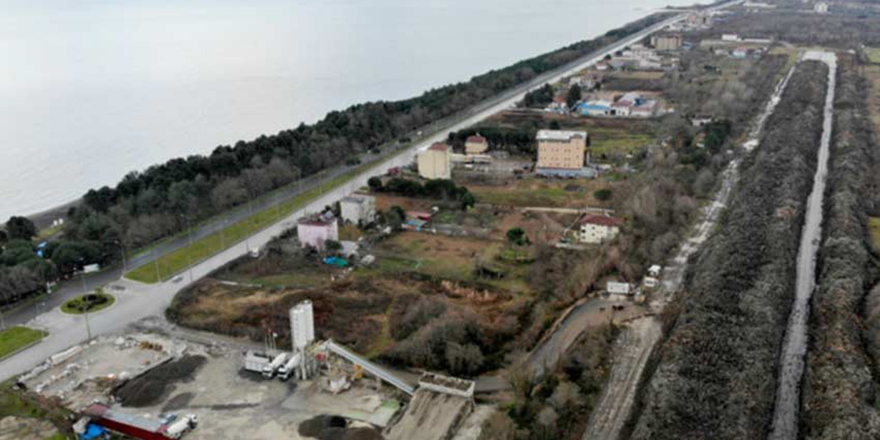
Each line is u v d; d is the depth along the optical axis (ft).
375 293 478.18
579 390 359.87
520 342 408.87
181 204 629.10
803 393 361.92
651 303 466.70
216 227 622.95
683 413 334.03
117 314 460.55
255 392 368.48
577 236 568.82
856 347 386.32
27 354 408.67
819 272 501.56
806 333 424.05
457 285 485.15
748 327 411.95
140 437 328.90
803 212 621.72
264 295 478.18
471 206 647.15
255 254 551.59
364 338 420.36
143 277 519.60
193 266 538.47
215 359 402.72
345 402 359.05
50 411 349.20
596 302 469.98
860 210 597.52
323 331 426.51
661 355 387.14
